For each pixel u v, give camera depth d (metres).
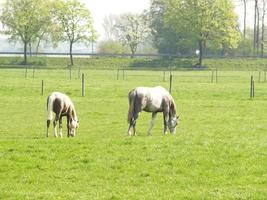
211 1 126.75
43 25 135.50
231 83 68.75
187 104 46.00
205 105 45.31
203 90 58.41
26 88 57.56
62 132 30.42
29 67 109.62
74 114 27.72
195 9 126.81
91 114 38.72
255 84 67.31
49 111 27.00
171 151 21.14
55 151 21.27
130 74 89.38
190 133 27.69
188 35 128.75
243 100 50.16
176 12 129.62
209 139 24.00
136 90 27.08
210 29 127.38
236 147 21.80
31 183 17.45
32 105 43.59
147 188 16.86
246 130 29.23
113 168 19.14
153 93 27.23
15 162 19.78
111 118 36.69
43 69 105.19
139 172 18.64
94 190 16.64
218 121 35.22
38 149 21.50
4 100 46.72
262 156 20.39
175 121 28.16
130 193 16.27
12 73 87.69
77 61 130.38
